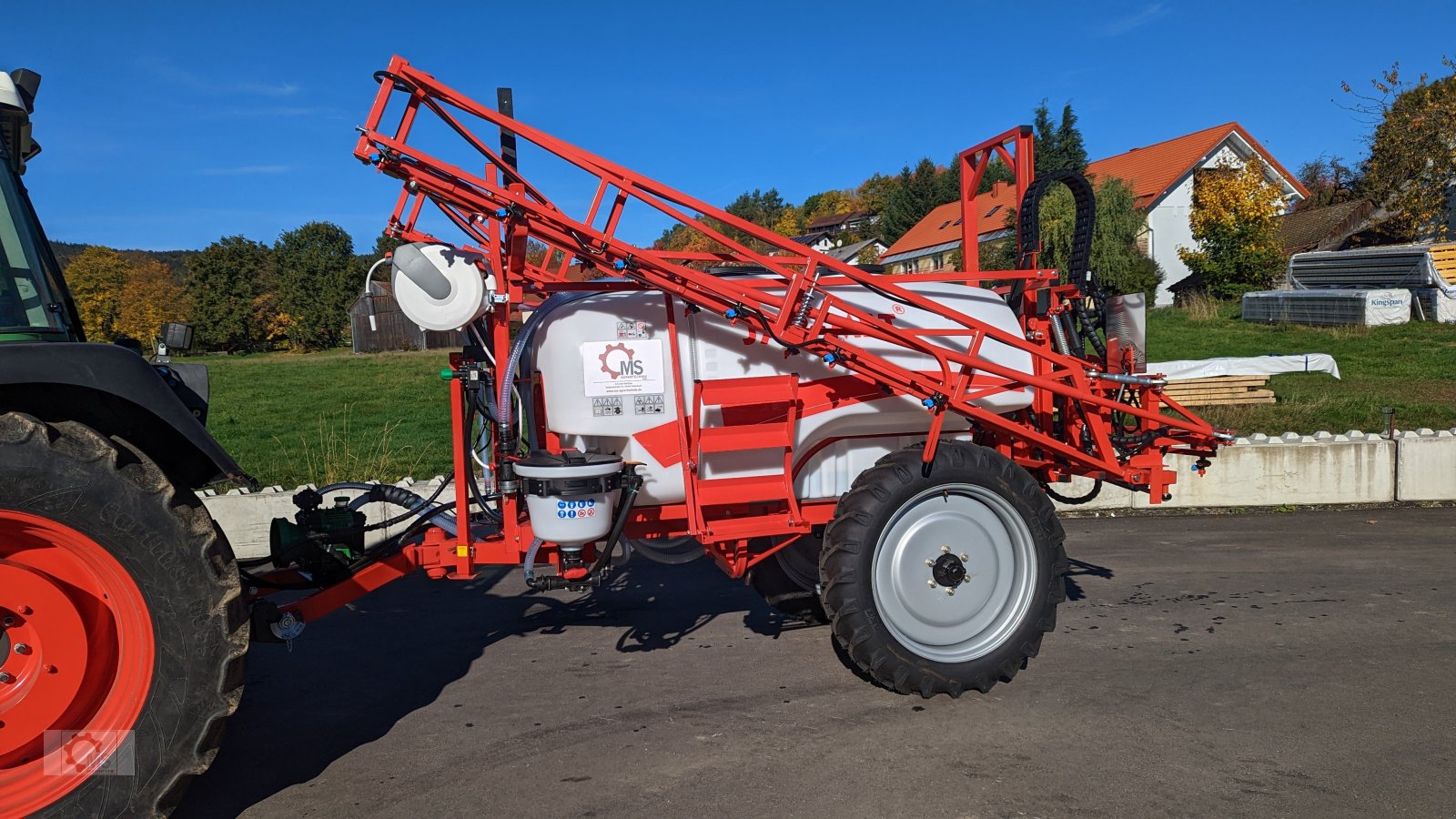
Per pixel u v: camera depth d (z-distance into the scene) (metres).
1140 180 40.88
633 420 4.17
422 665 4.82
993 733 3.86
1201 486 8.34
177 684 3.02
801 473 4.62
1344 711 4.04
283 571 4.09
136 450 3.06
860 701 4.23
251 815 3.30
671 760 3.66
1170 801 3.28
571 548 4.02
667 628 5.38
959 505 4.27
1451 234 29.14
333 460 10.53
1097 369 4.67
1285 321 21.88
